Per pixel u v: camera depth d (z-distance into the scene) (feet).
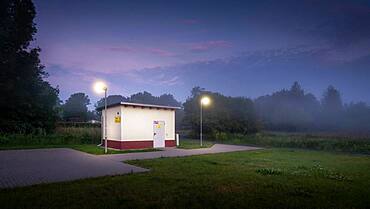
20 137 77.05
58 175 32.40
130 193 24.23
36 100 112.68
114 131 68.18
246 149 71.67
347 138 83.10
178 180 29.73
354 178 31.89
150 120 70.64
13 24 109.50
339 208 20.79
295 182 29.30
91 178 30.45
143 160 45.55
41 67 119.65
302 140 81.30
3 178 30.58
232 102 129.80
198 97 132.67
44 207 20.30
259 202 22.09
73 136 84.12
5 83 102.99
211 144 88.84
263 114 176.24
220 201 22.15
